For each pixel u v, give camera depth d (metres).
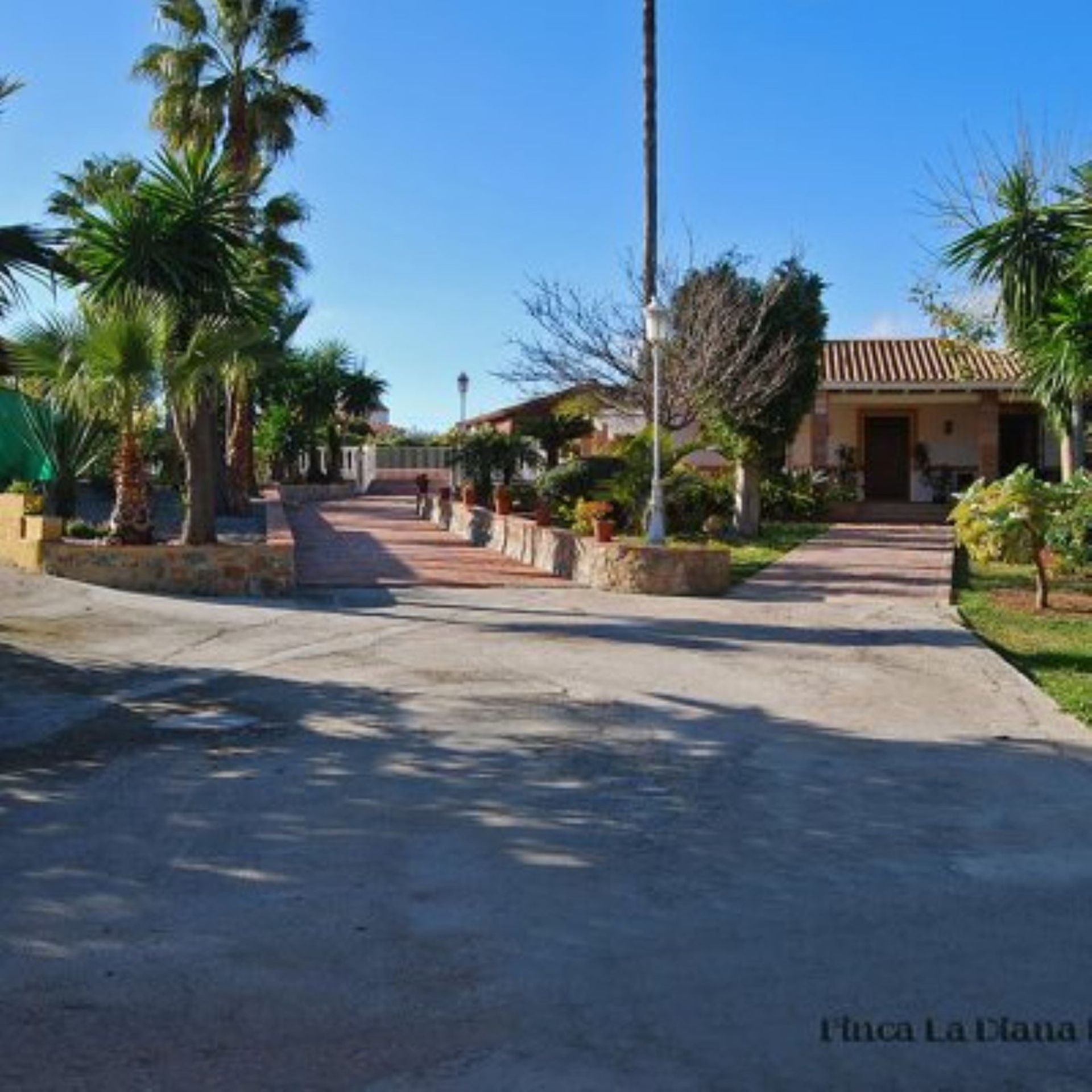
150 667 9.99
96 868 5.32
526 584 16.09
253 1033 3.87
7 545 15.49
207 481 15.03
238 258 15.73
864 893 5.14
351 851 5.58
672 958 4.46
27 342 14.25
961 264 15.82
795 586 16.20
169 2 25.69
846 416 32.16
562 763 7.17
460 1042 3.81
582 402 25.41
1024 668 10.67
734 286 21.84
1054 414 16.41
